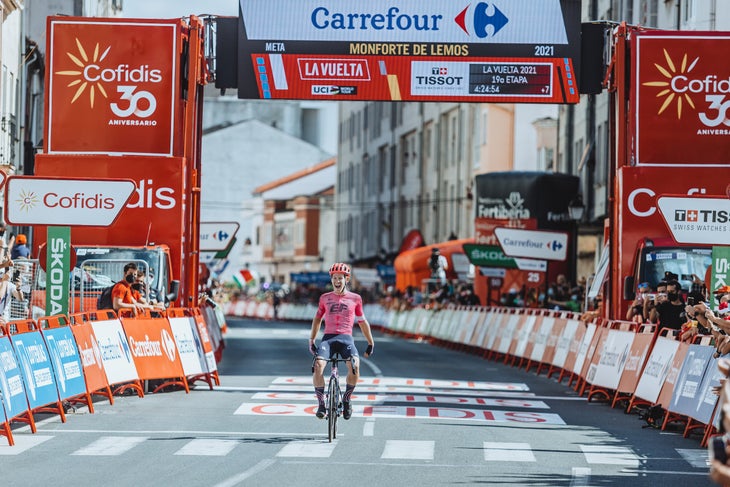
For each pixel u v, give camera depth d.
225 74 57.31
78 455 28.98
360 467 27.50
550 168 131.25
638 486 25.86
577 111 116.38
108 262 51.50
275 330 132.38
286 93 57.03
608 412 42.91
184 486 24.38
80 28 55.47
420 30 57.12
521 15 57.28
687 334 36.84
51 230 42.38
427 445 31.73
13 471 26.36
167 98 55.28
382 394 47.25
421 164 171.50
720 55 55.50
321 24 57.25
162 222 53.53
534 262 81.19
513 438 33.84
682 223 41.44
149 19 55.31
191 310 50.59
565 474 27.25
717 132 55.34
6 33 77.69
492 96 57.03
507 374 62.22
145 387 46.12
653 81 55.59
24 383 32.81
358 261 198.75
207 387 49.31
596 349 48.72
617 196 55.38
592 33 57.41
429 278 118.00
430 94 57.12
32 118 90.19
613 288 55.16
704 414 33.59
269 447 30.78
